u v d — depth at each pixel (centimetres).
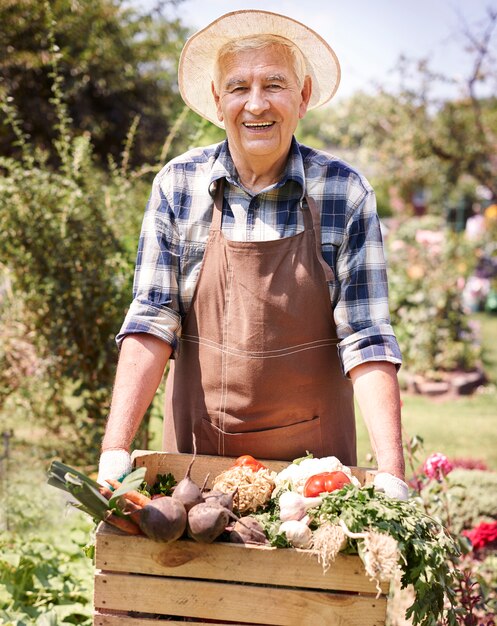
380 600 157
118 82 931
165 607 161
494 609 279
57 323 443
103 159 979
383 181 1308
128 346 205
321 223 210
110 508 158
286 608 159
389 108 1114
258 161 208
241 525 164
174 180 219
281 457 216
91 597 293
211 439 218
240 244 209
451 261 1008
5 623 260
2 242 429
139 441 435
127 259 438
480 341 1009
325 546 155
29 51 849
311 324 211
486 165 1124
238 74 203
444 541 162
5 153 879
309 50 216
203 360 216
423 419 706
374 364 199
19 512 367
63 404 480
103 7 891
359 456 553
